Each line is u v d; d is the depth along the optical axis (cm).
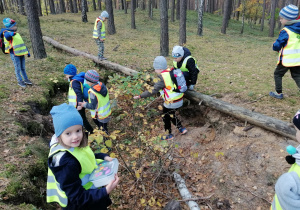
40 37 921
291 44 441
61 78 741
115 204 370
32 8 877
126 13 2970
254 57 1195
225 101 543
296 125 176
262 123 430
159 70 472
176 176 405
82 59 918
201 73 762
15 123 460
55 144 188
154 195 381
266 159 386
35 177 349
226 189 377
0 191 297
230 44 1623
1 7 2516
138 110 598
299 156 173
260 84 621
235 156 419
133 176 393
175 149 487
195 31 2262
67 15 2872
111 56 990
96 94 451
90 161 196
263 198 345
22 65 629
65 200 189
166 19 1075
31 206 292
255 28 3369
